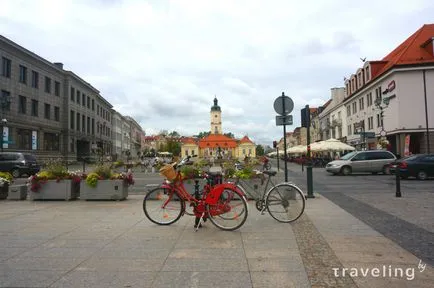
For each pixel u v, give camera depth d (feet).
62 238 20.24
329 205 32.32
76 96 198.70
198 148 392.88
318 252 17.30
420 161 65.46
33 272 14.57
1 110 130.21
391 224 23.77
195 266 15.30
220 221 22.48
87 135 216.95
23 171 85.15
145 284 13.25
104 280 13.66
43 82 162.50
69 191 36.22
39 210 30.30
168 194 24.14
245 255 16.88
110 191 36.09
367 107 147.02
